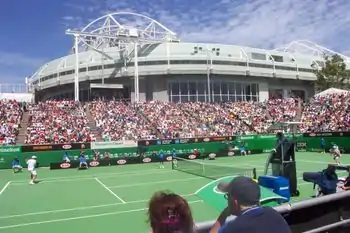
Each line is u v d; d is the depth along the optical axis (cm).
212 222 384
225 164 3459
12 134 4034
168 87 6956
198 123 5200
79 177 2873
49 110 4838
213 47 7188
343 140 4244
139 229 1305
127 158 3809
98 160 3669
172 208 245
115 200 1873
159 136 4603
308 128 5116
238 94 7312
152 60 6838
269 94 7781
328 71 7812
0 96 7494
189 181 2458
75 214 1582
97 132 4472
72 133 4238
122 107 5344
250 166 3216
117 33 6556
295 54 8256
